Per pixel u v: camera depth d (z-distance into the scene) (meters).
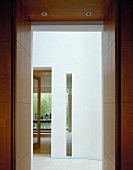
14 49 2.81
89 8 3.22
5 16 2.82
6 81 2.79
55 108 7.26
